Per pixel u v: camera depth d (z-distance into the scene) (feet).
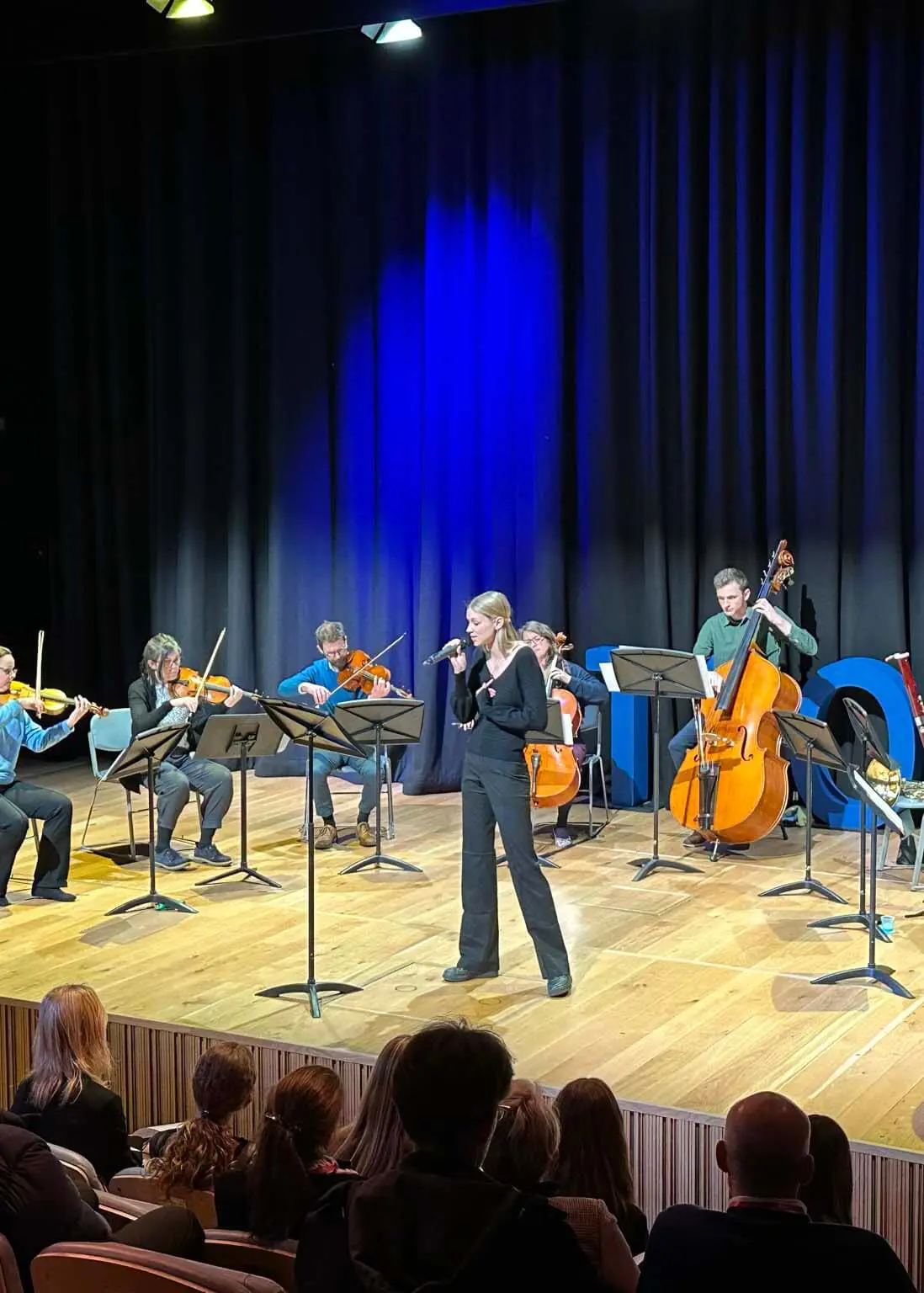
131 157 27.68
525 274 24.56
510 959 16.24
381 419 26.07
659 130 23.16
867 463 22.12
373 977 15.61
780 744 20.29
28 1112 10.66
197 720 20.79
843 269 22.16
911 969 15.58
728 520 23.24
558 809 22.50
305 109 26.12
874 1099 12.10
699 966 15.83
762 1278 6.48
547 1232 5.92
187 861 20.67
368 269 26.11
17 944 16.97
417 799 25.30
